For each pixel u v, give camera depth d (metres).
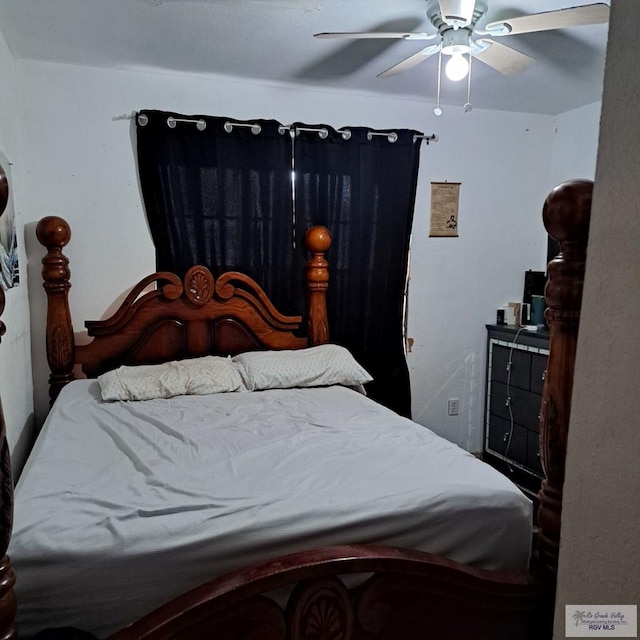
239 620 0.99
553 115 3.54
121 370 2.50
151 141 2.72
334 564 1.04
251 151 2.89
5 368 1.98
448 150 3.35
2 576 0.87
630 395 0.55
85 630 1.08
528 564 1.35
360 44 2.33
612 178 0.57
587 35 2.21
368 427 1.99
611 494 0.58
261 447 1.75
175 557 1.13
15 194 2.35
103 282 2.77
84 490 1.40
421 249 3.37
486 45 1.91
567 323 1.06
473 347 3.56
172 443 1.79
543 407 1.12
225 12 2.03
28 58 2.52
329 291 3.12
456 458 1.63
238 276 2.89
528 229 3.60
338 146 3.04
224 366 2.62
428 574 1.08
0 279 1.89
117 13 2.04
